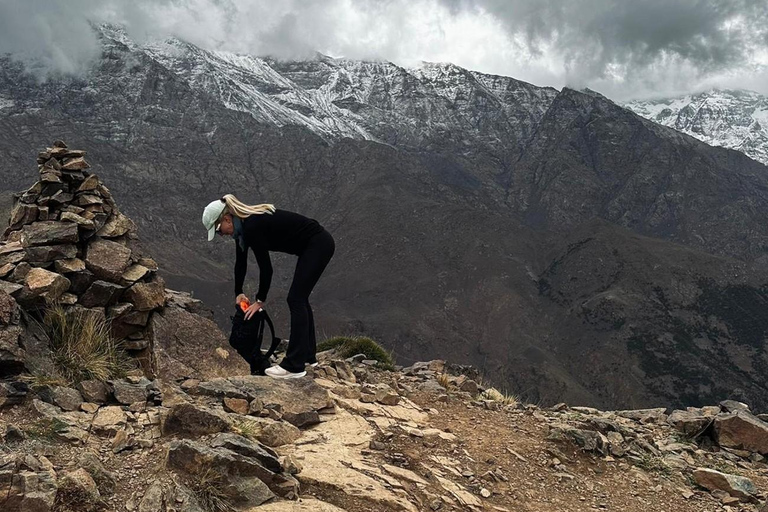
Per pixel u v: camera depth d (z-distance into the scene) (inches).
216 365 340.2
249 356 323.3
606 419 415.2
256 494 214.5
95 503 194.1
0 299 273.6
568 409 450.0
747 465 355.9
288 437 271.1
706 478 314.0
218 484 211.8
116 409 258.5
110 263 332.2
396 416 331.3
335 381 379.9
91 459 212.1
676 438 390.6
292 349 312.0
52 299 304.5
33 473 191.5
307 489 231.9
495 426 349.1
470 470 281.9
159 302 341.1
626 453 338.6
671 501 293.9
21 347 270.8
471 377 516.7
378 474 252.4
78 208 344.2
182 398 273.7
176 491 204.1
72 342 295.7
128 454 229.8
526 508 260.4
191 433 243.4
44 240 322.3
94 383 274.4
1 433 214.5
